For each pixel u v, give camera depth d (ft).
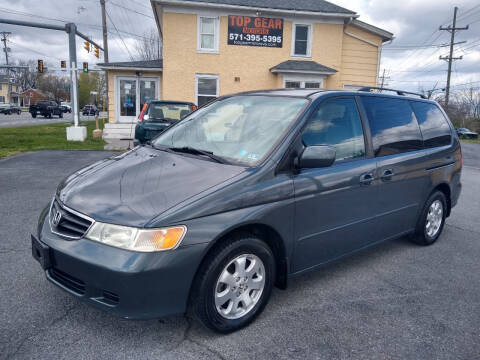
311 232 10.71
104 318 9.71
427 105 16.08
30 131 65.87
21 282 11.34
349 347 9.11
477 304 11.44
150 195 8.82
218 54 58.75
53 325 9.34
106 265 7.87
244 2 57.93
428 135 15.35
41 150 40.27
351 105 12.41
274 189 9.65
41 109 140.26
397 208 13.69
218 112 12.72
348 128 12.04
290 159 10.19
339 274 13.14
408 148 14.11
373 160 12.49
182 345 8.83
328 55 60.85
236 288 9.31
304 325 9.91
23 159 33.99
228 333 9.34
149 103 38.27
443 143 16.19
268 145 10.33
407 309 10.96
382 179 12.66
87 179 10.11
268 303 10.93
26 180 25.34
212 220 8.55
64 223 8.97
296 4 60.39
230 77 59.52
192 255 8.23
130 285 7.83
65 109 220.84
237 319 9.42
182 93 58.85
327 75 60.44
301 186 10.23
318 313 10.52
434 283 12.73
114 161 11.23
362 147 12.31
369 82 63.46
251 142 10.68
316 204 10.64
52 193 22.08
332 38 60.54
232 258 9.06
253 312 9.74
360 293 11.79
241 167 9.78
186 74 58.54
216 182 9.14
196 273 8.64
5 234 15.24
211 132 11.84
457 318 10.62
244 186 9.22
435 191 15.92
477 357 8.96
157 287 8.02
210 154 10.61
